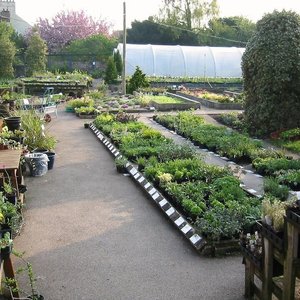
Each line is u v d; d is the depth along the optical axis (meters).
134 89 26.09
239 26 48.41
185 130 12.80
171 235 5.51
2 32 34.06
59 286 4.27
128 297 4.06
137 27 46.22
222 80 32.03
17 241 5.37
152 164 8.22
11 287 3.71
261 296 3.72
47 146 9.72
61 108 20.38
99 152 10.78
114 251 5.06
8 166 5.88
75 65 39.53
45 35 48.16
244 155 9.59
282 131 12.20
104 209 6.52
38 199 7.01
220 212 5.42
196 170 7.57
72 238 5.45
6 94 18.39
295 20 12.20
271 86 12.16
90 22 50.53
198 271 4.56
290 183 7.34
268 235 3.47
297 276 3.18
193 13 46.38
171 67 33.34
